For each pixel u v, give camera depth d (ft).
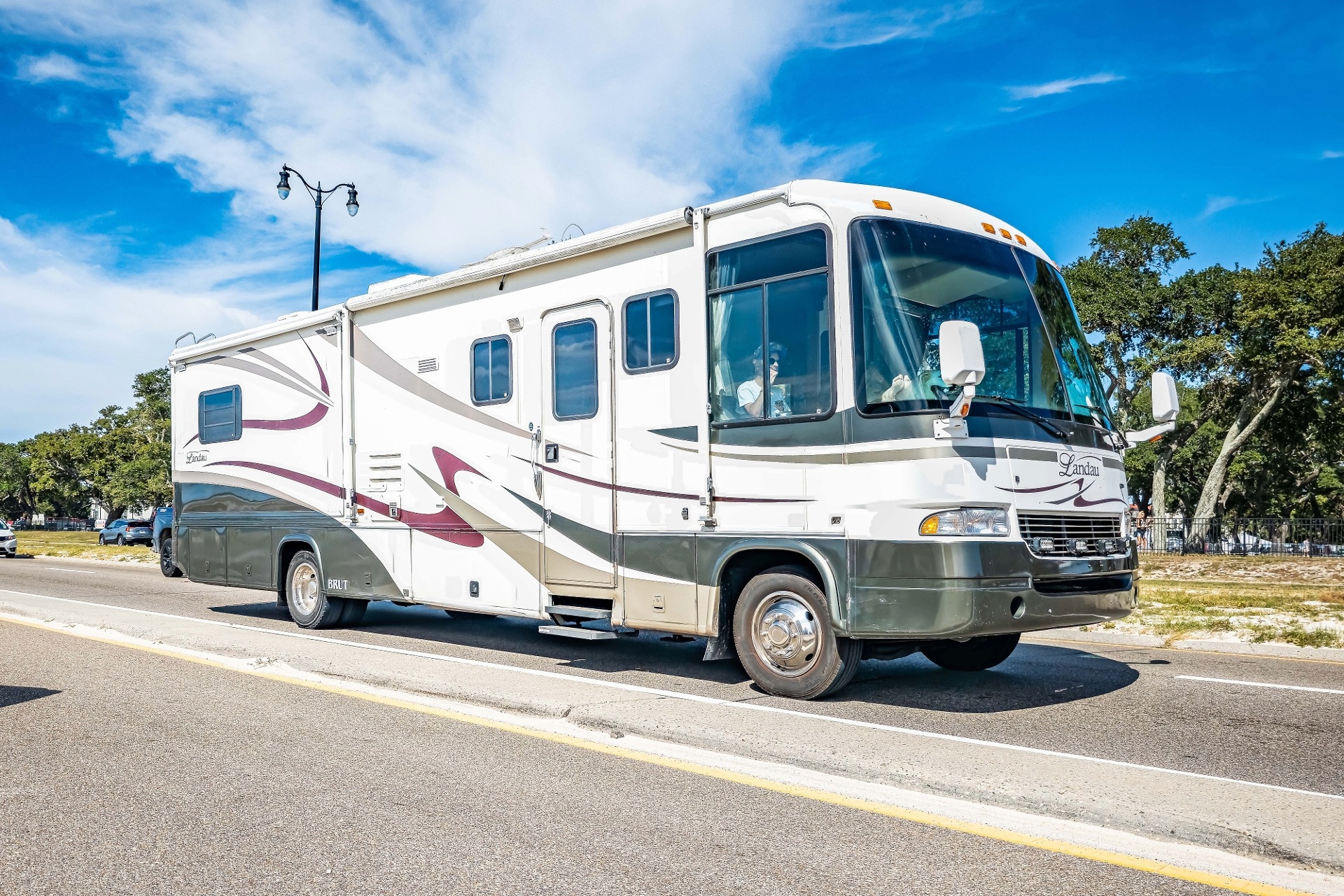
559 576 27.32
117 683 24.84
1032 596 21.18
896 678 26.00
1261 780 16.48
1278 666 28.09
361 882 12.28
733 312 23.86
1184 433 149.38
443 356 30.96
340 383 34.53
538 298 28.19
